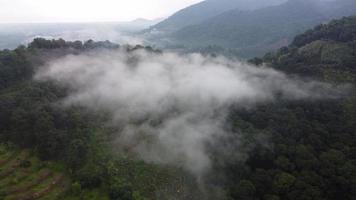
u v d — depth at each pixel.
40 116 85.62
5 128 87.56
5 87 100.81
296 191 70.44
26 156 80.62
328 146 82.88
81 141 83.12
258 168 81.50
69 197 70.62
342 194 71.81
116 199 68.06
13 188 69.31
